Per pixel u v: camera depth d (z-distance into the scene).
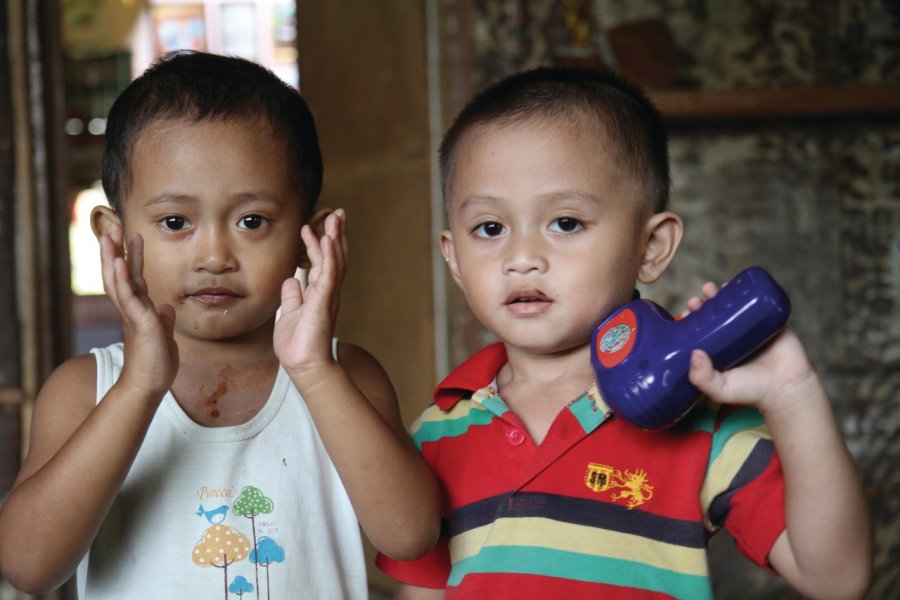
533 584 1.07
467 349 2.44
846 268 2.58
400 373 2.69
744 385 0.94
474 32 2.45
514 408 1.18
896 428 2.58
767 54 2.57
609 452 1.11
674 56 2.47
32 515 1.04
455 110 2.44
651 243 1.19
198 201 1.14
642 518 1.08
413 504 1.09
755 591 2.53
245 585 1.14
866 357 2.58
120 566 1.14
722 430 1.09
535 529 1.09
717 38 2.56
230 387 1.21
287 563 1.16
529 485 1.11
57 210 2.70
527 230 1.11
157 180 1.15
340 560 1.21
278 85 1.25
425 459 1.21
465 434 1.19
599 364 1.02
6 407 2.59
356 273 2.91
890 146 2.58
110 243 1.05
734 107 2.40
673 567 1.07
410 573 1.20
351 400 1.08
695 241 2.55
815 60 2.58
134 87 1.21
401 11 2.56
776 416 0.96
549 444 1.12
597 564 1.07
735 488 1.06
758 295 0.93
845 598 0.99
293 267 1.22
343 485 1.14
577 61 2.44
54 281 2.67
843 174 2.58
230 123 1.16
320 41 3.05
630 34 2.46
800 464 0.96
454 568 1.15
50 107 2.68
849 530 0.96
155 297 1.16
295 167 1.21
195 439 1.17
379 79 2.71
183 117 1.16
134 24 6.64
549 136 1.12
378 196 2.75
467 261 1.16
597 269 1.11
